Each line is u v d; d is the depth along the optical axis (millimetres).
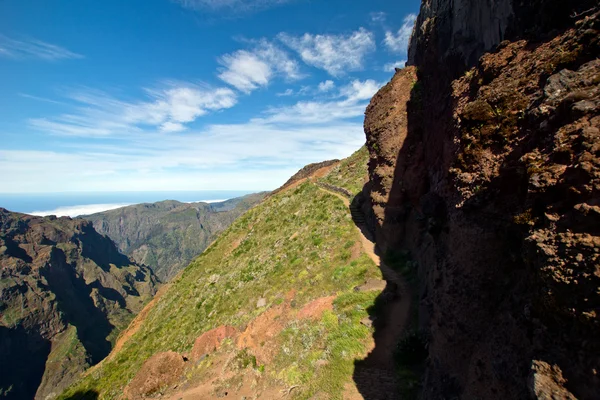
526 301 5266
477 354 6289
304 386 12367
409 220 17969
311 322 15773
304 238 26828
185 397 15969
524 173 5582
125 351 32469
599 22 5125
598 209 3713
